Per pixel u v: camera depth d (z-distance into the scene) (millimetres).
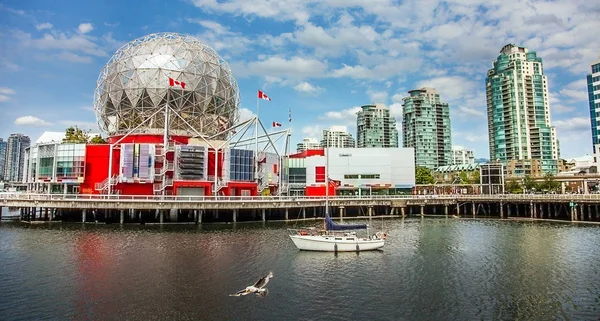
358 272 32719
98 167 70375
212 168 73188
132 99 77938
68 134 97875
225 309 24188
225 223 62281
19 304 24828
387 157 102125
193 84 79562
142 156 68375
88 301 25344
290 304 25109
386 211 81062
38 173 72750
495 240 48188
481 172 118250
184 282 29484
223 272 32281
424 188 124375
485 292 27453
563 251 40938
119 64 80688
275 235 50500
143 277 30625
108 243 44125
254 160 77500
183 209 64125
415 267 34344
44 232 51812
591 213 74250
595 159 125312
